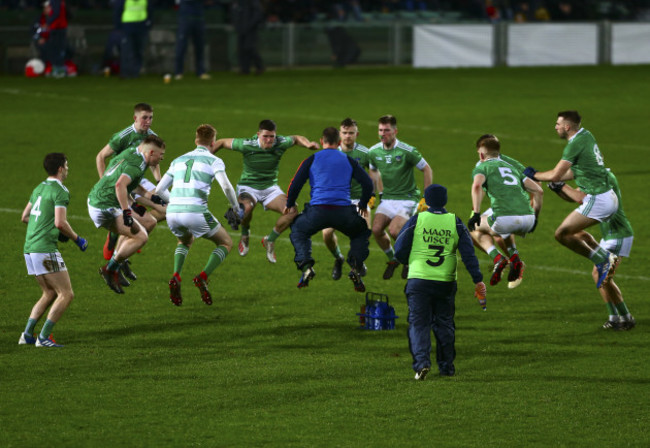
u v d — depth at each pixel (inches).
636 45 4640.8
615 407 983.6
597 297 1441.9
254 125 2773.1
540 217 1916.8
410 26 4490.7
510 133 2763.3
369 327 1264.8
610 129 2854.3
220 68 4210.1
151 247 1670.8
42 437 887.7
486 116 3026.6
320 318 1315.2
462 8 5260.8
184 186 1285.7
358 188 1480.1
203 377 1059.3
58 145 2453.2
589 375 1086.4
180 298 1278.3
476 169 1380.4
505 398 1006.4
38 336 1160.8
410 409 969.5
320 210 1270.9
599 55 4601.4
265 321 1298.0
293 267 1582.2
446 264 1049.5
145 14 3720.5
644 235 1782.7
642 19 5339.6
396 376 1072.8
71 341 1189.1
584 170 1298.0
